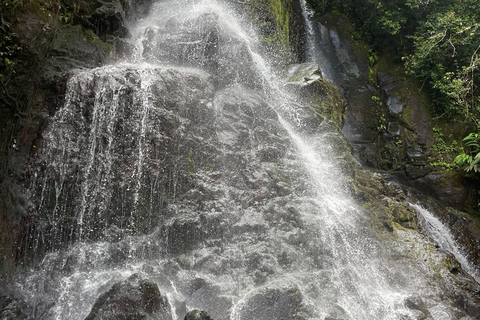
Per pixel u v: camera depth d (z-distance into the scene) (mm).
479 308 5137
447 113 9727
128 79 5109
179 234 4727
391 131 9734
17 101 5312
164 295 3977
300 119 6848
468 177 9008
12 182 4902
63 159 4793
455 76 9867
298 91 7180
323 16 10742
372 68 10492
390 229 6000
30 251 4664
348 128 9672
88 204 4707
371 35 10891
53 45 5652
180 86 5520
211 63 6730
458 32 9320
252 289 4324
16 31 5723
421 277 5277
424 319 4547
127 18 7699
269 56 8180
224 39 6938
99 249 4570
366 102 9961
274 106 6922
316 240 5051
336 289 4590
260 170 5523
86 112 4914
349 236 5410
